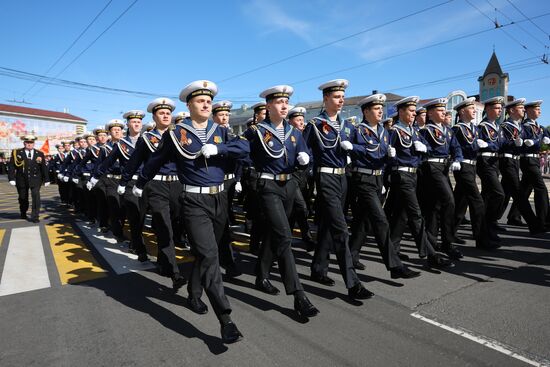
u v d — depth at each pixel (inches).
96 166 262.8
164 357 111.0
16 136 1702.8
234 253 226.8
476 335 118.0
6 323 135.6
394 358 106.5
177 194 175.6
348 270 147.9
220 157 131.3
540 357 105.3
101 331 128.0
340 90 163.9
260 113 254.2
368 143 167.5
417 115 259.8
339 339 118.1
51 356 112.8
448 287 158.6
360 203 171.6
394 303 143.8
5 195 680.4
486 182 234.8
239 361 107.7
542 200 246.5
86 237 277.4
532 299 143.6
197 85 130.7
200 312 140.6
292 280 136.3
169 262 169.9
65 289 168.9
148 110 195.0
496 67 1348.4
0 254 230.8
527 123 258.7
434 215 208.1
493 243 221.8
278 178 146.1
